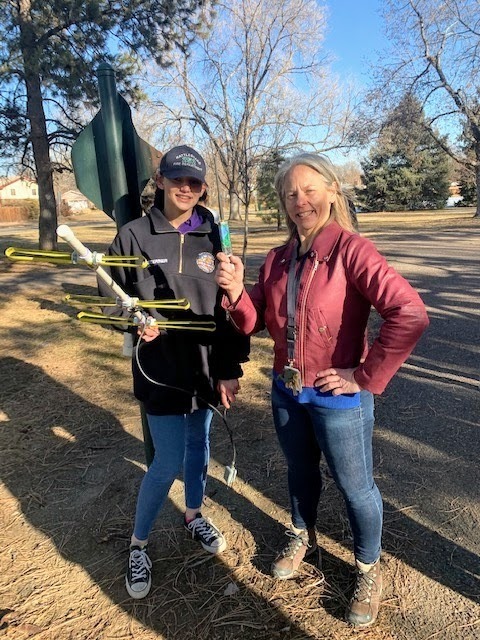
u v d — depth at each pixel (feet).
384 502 8.52
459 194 174.40
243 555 7.57
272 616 6.50
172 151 6.50
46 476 9.75
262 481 9.37
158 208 7.04
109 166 7.53
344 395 5.85
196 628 6.37
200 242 6.91
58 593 6.98
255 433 11.08
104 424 11.74
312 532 7.42
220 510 8.59
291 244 6.27
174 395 6.71
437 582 6.87
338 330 5.70
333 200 5.89
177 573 7.27
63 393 13.57
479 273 29.30
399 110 71.92
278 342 6.24
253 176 37.50
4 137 43.01
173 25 39.86
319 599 6.73
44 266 38.70
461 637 6.06
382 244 46.73
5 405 12.85
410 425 11.09
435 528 7.87
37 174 44.68
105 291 6.41
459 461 9.62
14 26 38.47
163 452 6.81
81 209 206.49
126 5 40.14
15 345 18.03
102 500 8.99
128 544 7.91
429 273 29.71
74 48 40.34
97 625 6.46
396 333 5.18
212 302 6.92
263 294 6.64
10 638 6.25
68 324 20.77
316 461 6.87
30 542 8.00
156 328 6.44
